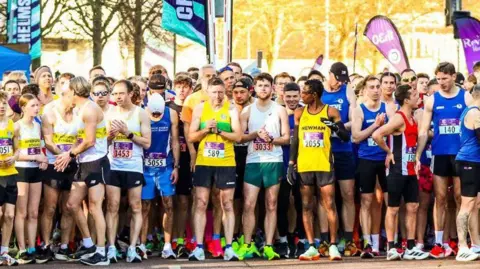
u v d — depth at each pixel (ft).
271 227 66.95
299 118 66.13
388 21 97.25
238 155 69.67
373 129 67.10
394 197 64.95
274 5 233.55
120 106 65.72
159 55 171.94
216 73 69.46
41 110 69.67
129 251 65.72
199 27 90.74
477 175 63.57
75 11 194.49
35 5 129.80
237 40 233.35
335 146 67.82
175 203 70.28
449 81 65.87
